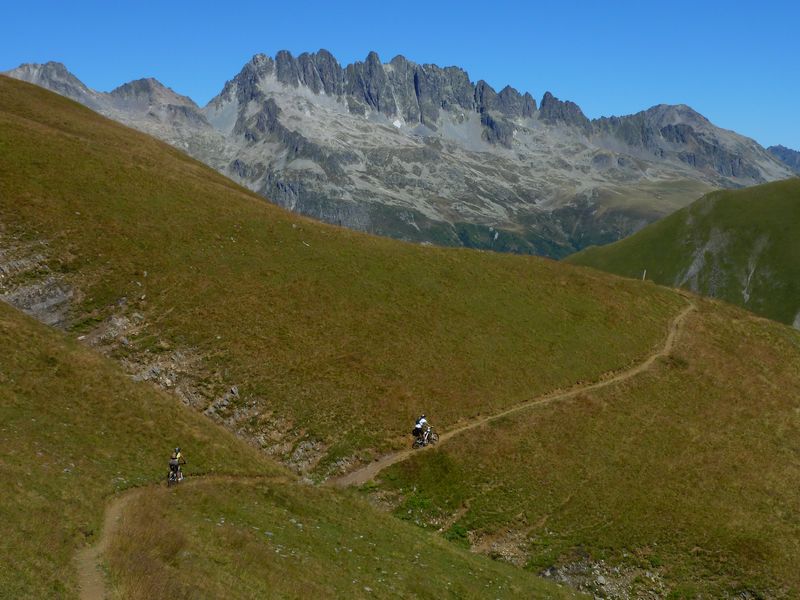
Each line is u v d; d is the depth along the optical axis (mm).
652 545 55938
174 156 110250
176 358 60688
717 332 98750
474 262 92188
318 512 43406
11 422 38000
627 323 91688
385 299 76938
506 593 42000
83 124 100375
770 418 79875
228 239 77625
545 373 74500
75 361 48062
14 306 58469
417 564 40625
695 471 65875
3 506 27734
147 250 70625
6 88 103375
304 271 76812
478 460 59406
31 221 66938
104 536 29406
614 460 64375
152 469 40156
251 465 46812
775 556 56531
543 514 56562
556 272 98188
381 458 57531
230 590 27531
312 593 30453
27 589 22281
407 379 66312
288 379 62000
